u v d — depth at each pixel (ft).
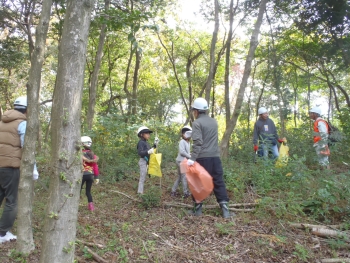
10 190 14.42
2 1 34.73
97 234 15.52
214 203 19.54
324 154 21.99
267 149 24.59
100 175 27.25
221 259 13.29
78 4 9.15
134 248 14.11
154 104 71.31
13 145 14.29
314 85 61.21
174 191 21.67
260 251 13.74
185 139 21.48
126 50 64.90
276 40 50.19
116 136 31.12
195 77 67.62
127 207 19.74
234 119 30.12
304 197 18.26
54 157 9.14
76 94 9.17
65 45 9.09
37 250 13.50
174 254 13.73
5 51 40.86
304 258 13.02
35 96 13.21
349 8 38.83
